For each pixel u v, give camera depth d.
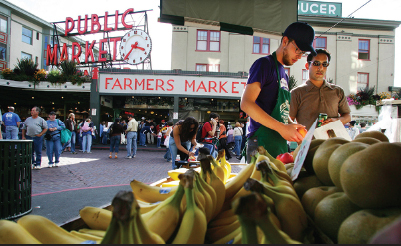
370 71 19.31
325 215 0.74
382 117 6.95
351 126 8.57
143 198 1.16
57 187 5.04
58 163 7.95
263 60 1.89
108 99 16.52
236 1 3.78
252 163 1.19
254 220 0.40
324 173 0.91
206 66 18.00
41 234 0.74
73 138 11.09
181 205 0.82
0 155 2.88
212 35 18.12
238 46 18.08
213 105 16.62
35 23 25.98
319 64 2.54
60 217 3.25
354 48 19.22
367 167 0.64
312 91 2.62
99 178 6.01
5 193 2.92
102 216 0.97
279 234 0.42
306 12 19.80
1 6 22.28
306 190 0.99
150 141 19.09
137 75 15.13
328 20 18.88
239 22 3.84
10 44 23.30
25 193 3.22
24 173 3.20
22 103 20.03
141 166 8.01
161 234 0.69
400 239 0.38
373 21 18.86
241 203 0.40
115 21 17.47
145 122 18.22
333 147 0.92
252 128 2.08
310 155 1.07
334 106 2.63
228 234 0.83
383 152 0.65
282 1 3.88
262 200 0.41
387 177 0.62
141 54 16.09
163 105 16.83
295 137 1.56
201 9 3.75
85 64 17.98
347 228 0.63
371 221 0.60
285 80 2.09
